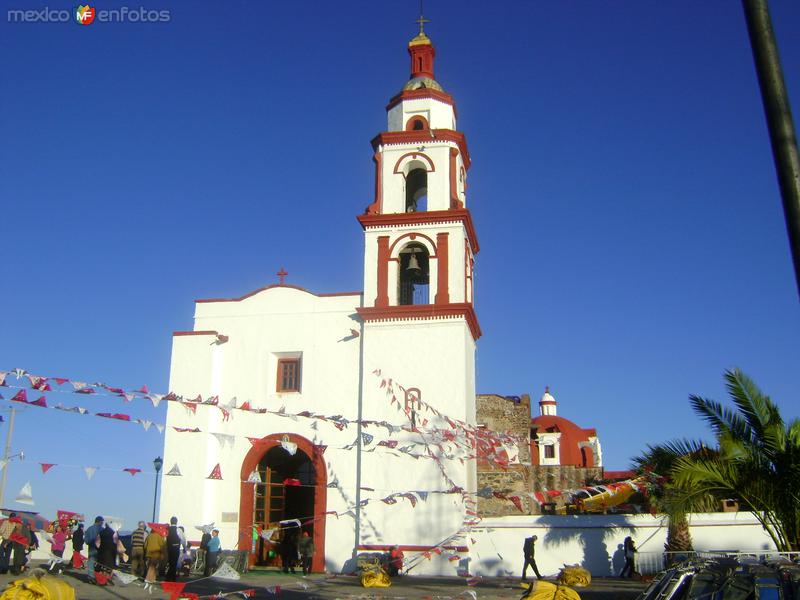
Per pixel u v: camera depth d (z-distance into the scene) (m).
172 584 16.00
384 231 31.73
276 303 31.83
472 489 29.83
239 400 30.84
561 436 51.28
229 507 29.62
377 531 28.11
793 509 17.20
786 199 6.72
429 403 29.14
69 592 12.32
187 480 29.80
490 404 41.41
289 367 31.33
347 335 30.89
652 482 20.92
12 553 22.53
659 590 11.83
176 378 31.23
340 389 30.30
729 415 18.44
